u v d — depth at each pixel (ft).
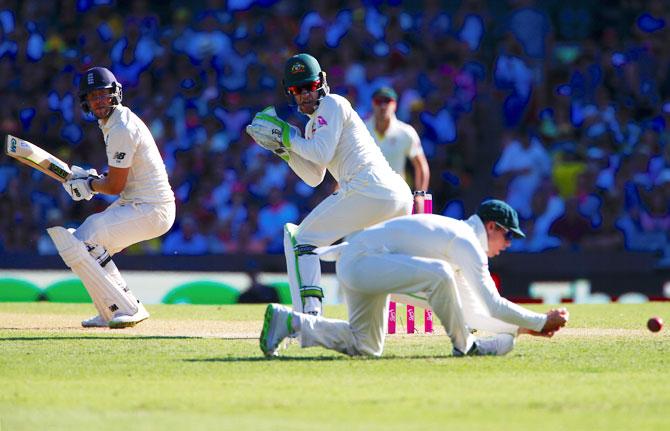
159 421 52.80
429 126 203.41
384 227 75.31
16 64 223.10
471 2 217.97
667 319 115.44
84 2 227.61
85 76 99.25
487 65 217.97
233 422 52.44
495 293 74.64
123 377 68.85
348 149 89.15
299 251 89.10
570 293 175.22
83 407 57.26
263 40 218.38
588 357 78.23
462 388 63.46
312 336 76.18
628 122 207.31
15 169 207.51
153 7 228.43
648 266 176.86
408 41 216.13
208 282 168.96
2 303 136.26
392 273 73.72
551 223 192.13
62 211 202.90
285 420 53.06
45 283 167.73
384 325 77.66
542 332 75.87
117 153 99.60
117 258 173.17
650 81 214.07
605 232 191.72
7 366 74.13
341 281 75.87
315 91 90.22
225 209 196.54
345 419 53.31
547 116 208.95
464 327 76.43
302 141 87.81
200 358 78.28
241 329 103.09
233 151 204.64
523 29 215.92
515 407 56.80
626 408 56.59
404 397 60.13
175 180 201.36
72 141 214.90
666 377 68.33
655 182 197.47
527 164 196.75
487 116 208.44
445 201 201.16
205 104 210.79
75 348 84.79
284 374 69.51
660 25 220.23
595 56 214.07
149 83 216.54
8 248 202.59
